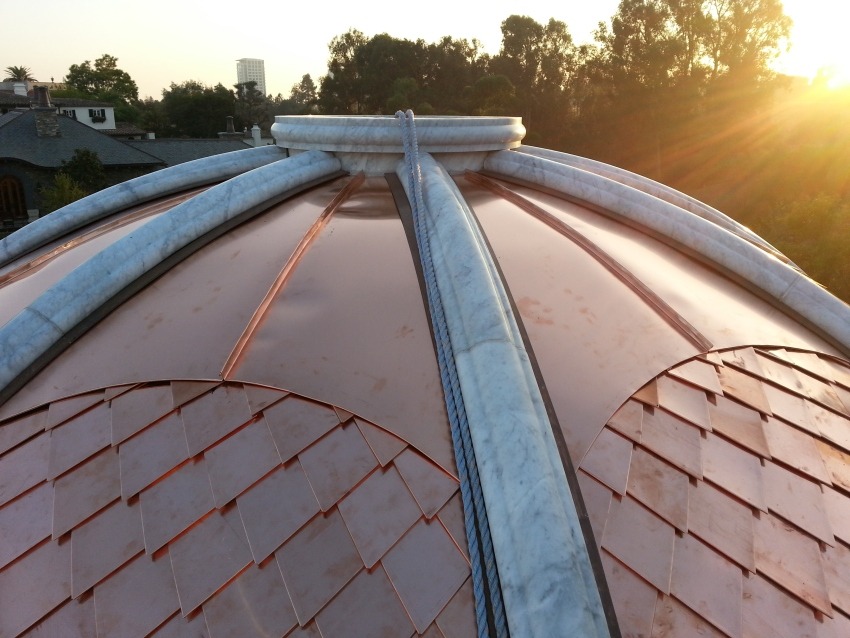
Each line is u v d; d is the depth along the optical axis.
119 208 6.05
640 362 3.74
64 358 3.86
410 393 3.41
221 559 2.97
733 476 3.43
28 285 4.88
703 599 2.95
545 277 4.13
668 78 39.81
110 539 3.11
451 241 3.94
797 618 3.02
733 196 35.53
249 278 4.08
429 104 49.84
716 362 3.99
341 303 3.87
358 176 5.23
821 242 25.67
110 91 90.50
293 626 2.79
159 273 4.25
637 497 3.15
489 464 2.96
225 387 3.50
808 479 3.60
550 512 2.75
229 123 54.22
